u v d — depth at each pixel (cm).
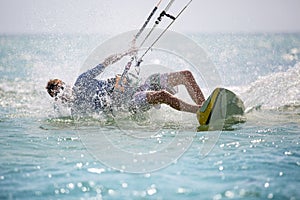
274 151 1972
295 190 1525
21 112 2994
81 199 1488
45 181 1642
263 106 2952
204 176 1675
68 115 2866
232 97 2605
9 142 2178
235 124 2517
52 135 2322
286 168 1744
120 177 1678
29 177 1683
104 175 1702
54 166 1803
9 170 1756
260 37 13262
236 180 1628
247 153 1948
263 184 1584
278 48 8806
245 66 5656
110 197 1500
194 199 1471
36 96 3662
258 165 1784
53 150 2033
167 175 1692
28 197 1502
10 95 3703
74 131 2417
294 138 2189
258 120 2608
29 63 6475
